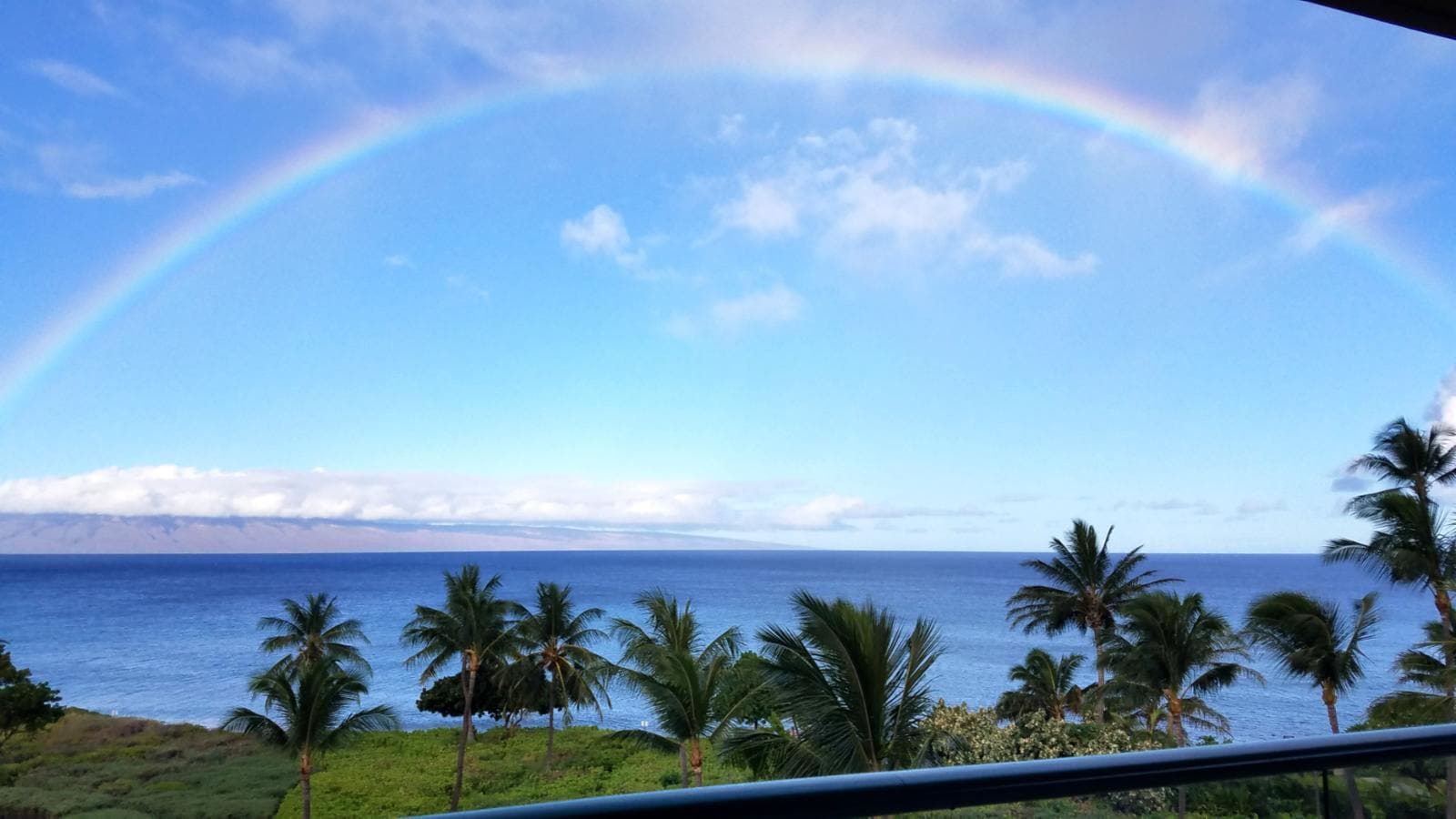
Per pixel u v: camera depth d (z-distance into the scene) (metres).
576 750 43.22
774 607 133.75
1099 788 1.71
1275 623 38.25
